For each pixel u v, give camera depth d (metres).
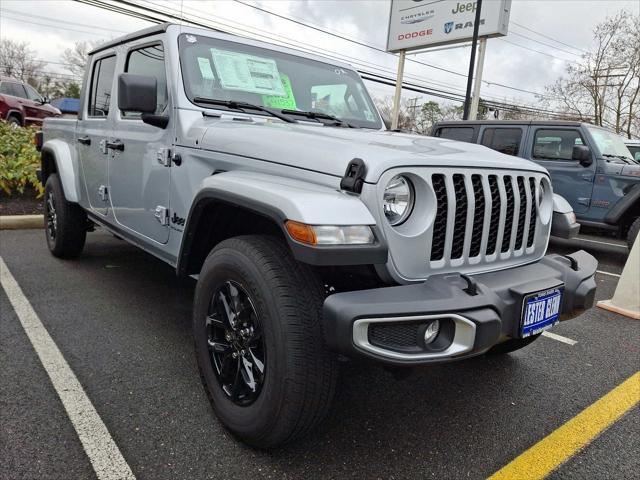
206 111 2.88
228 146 2.50
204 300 2.36
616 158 7.23
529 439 2.45
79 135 4.27
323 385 1.96
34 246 5.48
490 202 2.25
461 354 1.88
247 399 2.19
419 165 2.02
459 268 2.20
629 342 3.82
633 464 2.29
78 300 3.93
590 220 7.13
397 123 21.09
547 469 2.22
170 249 2.96
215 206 2.46
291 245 1.84
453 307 1.85
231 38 3.30
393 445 2.34
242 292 2.19
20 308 3.71
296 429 2.01
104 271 4.70
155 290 4.24
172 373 2.85
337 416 2.56
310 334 1.93
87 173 4.12
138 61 3.42
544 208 2.69
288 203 1.88
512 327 2.12
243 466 2.11
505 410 2.71
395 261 1.97
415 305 1.81
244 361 2.20
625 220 6.98
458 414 2.64
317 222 1.80
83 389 2.63
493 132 8.21
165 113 2.97
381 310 1.77
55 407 2.45
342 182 1.95
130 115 3.42
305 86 3.44
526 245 2.54
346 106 3.61
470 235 2.20
